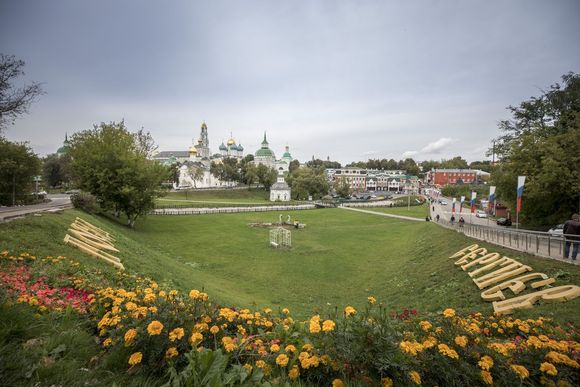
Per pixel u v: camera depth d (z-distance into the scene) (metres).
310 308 16.58
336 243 36.44
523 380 4.57
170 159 141.38
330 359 4.52
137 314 4.89
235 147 198.50
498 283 14.38
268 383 3.97
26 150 44.59
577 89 36.19
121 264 14.34
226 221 52.22
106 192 34.75
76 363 4.31
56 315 5.77
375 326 4.86
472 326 5.91
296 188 116.00
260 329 5.73
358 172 193.88
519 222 37.56
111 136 39.34
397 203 95.19
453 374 4.47
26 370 3.82
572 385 4.45
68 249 13.29
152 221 46.22
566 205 31.36
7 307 4.96
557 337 7.00
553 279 12.78
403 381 4.44
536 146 32.62
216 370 3.82
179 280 15.95
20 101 20.89
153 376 4.24
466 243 23.28
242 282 21.64
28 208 31.75
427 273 19.73
